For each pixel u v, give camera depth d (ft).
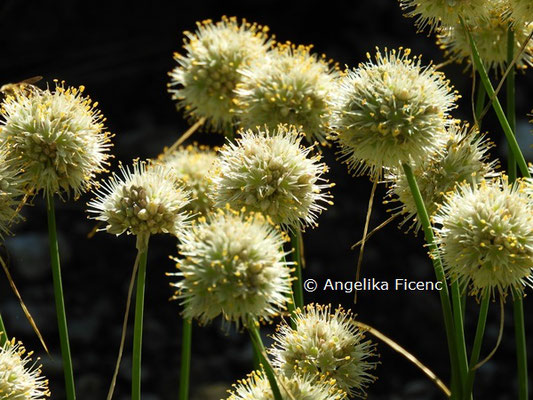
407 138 2.32
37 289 3.94
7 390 2.26
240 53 2.60
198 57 2.62
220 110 2.63
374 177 2.41
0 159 2.31
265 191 2.31
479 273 2.27
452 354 2.30
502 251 2.26
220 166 2.35
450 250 2.28
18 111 2.36
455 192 2.36
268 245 2.17
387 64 2.35
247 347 3.62
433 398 3.36
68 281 4.00
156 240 4.19
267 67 2.50
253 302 2.16
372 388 3.43
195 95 2.62
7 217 2.32
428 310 3.77
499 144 4.50
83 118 2.36
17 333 3.67
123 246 4.24
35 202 4.35
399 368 3.55
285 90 2.48
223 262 2.15
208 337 3.70
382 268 4.04
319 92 2.48
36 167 2.34
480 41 2.50
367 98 2.34
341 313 2.38
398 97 2.33
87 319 3.78
